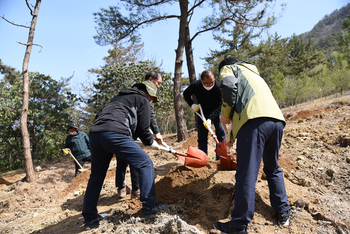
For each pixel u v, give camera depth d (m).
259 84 2.34
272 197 2.38
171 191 2.97
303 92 11.56
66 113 10.48
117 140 2.49
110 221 2.65
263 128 2.16
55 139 9.91
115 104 2.67
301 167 3.45
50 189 5.45
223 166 3.50
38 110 9.70
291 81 12.30
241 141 2.21
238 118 2.32
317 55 43.34
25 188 5.56
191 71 9.65
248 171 2.14
